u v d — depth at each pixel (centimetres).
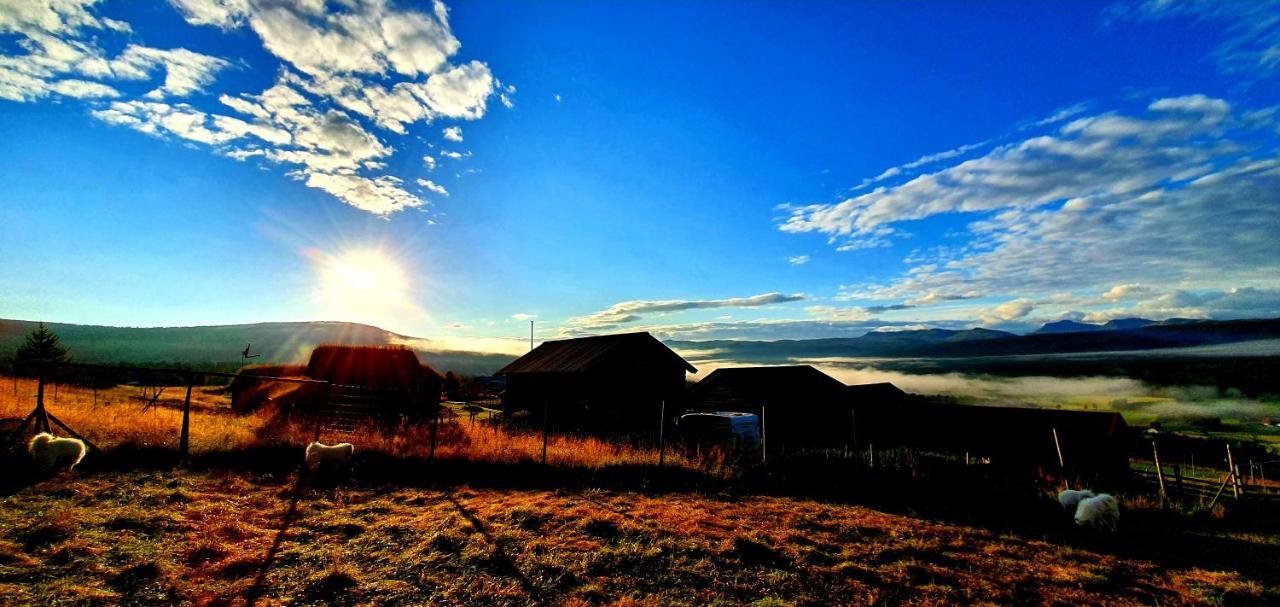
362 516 1002
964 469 1656
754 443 2159
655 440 2208
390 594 672
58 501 891
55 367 1212
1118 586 891
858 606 732
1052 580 899
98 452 1177
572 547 872
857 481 1554
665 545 900
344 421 1917
